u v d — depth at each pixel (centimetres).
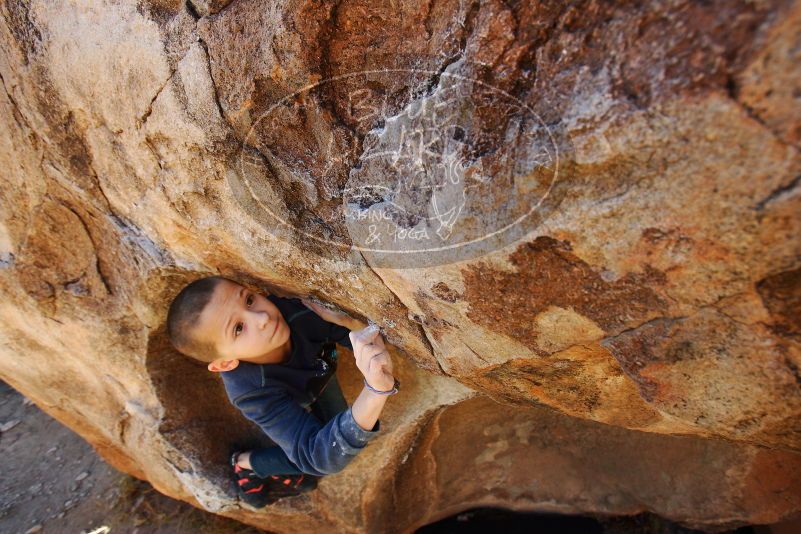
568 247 85
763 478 194
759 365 83
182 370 191
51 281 168
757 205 68
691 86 66
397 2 91
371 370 127
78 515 273
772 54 60
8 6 124
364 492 199
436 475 211
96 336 179
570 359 105
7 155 145
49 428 337
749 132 64
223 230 126
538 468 217
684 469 204
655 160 72
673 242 76
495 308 100
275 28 97
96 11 114
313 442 143
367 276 113
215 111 108
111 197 142
